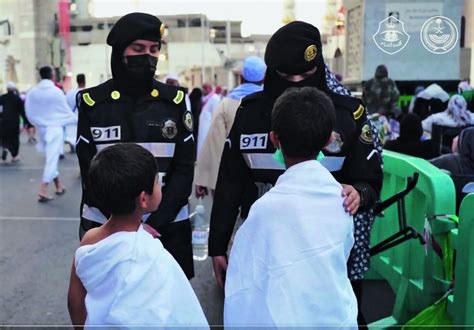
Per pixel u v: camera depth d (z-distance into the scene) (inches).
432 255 126.1
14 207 302.2
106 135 104.3
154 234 98.7
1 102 488.4
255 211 78.2
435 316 113.8
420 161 141.7
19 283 184.5
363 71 289.9
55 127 324.2
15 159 513.0
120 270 74.0
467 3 203.0
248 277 76.9
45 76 325.4
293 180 78.0
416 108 281.0
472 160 155.6
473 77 286.8
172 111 106.6
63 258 211.5
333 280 74.7
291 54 92.9
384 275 165.8
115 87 106.4
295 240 75.0
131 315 72.8
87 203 104.5
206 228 218.5
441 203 122.5
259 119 97.1
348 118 94.8
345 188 82.4
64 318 157.1
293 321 73.0
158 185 80.2
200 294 174.9
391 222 160.9
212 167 187.5
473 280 103.0
